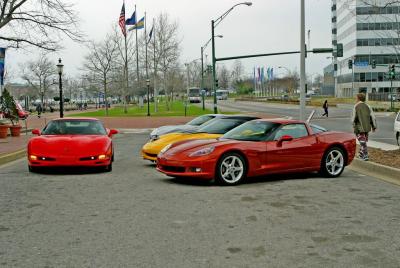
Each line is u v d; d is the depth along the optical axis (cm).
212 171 951
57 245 558
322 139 1070
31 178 1099
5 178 1102
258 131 1038
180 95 11531
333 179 1061
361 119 1270
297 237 587
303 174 1138
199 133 1234
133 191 915
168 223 659
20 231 622
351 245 553
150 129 3328
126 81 5762
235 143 976
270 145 1000
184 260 499
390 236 591
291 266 480
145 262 493
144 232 612
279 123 1045
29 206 780
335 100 9000
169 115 4838
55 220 682
